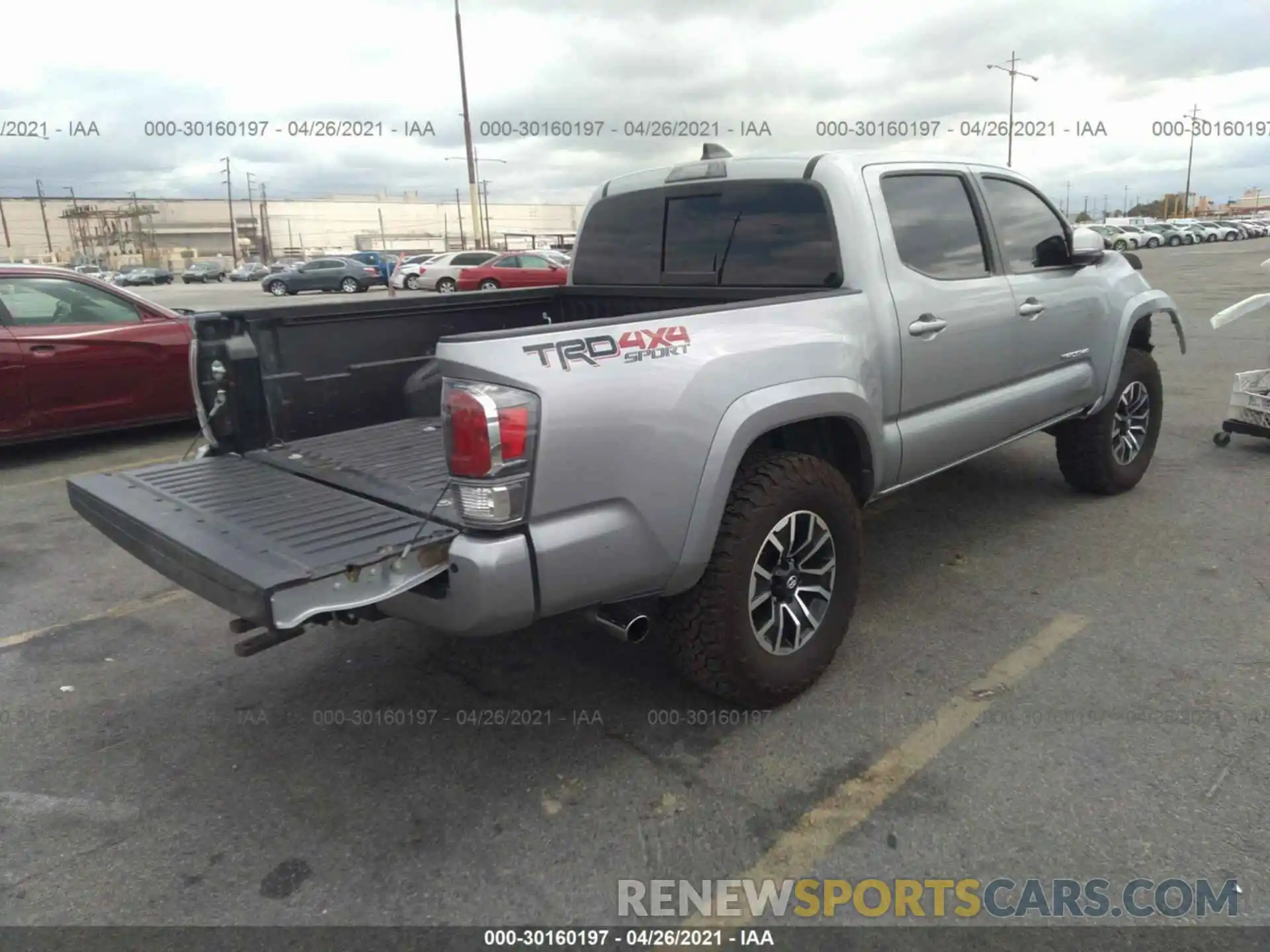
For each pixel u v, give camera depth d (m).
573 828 2.71
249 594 2.28
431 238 94.44
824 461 3.37
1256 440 6.84
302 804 2.86
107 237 94.75
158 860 2.62
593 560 2.64
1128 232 54.34
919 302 3.71
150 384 7.77
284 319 3.74
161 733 3.29
